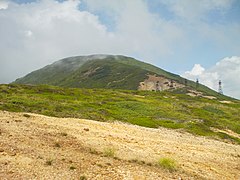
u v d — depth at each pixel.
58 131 30.45
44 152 22.08
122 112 68.69
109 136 33.62
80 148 25.67
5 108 47.59
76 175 18.64
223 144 47.34
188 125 60.97
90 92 122.94
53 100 75.75
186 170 25.47
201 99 148.50
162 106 90.44
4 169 17.62
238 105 137.50
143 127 50.34
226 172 28.39
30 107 54.50
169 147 34.16
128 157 25.55
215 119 79.44
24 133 26.48
